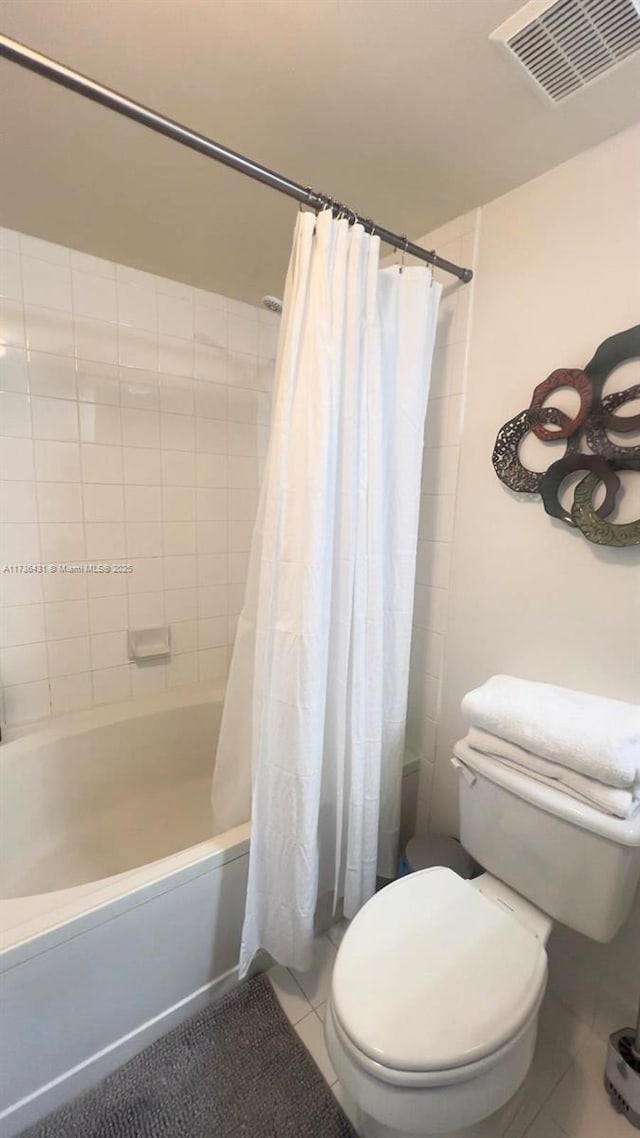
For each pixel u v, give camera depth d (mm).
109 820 1731
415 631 1618
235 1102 1060
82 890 1055
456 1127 798
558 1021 1243
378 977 898
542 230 1174
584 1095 1084
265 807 1192
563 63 854
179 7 780
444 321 1432
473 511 1396
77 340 1636
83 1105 1041
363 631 1226
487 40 817
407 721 1687
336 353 1073
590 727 988
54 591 1709
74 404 1661
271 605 1119
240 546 2139
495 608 1359
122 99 759
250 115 1003
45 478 1640
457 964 921
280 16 792
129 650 1900
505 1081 829
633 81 879
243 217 1374
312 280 1053
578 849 985
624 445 1051
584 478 1112
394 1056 781
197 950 1200
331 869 1385
